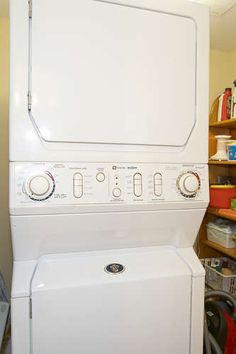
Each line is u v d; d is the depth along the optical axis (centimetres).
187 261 92
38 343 75
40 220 77
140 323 82
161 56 86
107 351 80
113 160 82
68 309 76
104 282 79
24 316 74
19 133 74
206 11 93
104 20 80
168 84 87
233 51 216
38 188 73
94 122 79
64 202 77
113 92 81
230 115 192
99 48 80
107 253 90
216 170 218
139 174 84
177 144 88
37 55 74
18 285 75
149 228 90
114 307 80
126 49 83
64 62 77
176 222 92
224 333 129
